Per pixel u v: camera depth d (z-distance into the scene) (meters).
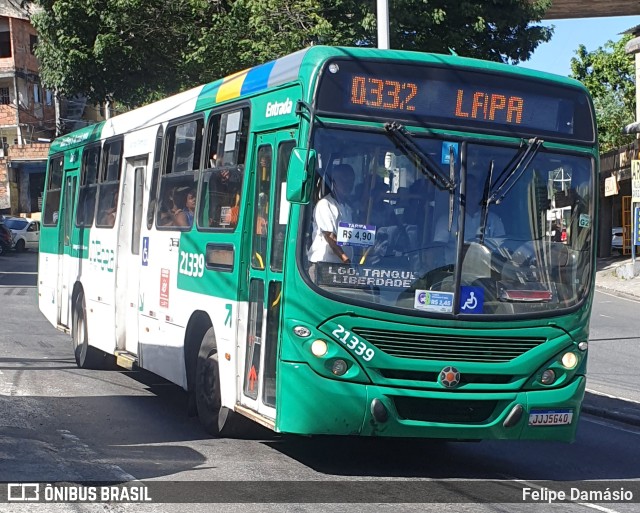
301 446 8.99
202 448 8.65
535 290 7.66
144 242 11.07
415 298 7.33
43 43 24.62
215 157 9.20
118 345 11.88
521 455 9.20
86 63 23.52
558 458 9.13
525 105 7.87
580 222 7.95
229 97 9.02
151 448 8.58
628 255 42.78
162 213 10.59
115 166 12.41
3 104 55.66
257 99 8.37
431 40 21.39
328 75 7.40
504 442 9.84
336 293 7.21
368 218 7.36
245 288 8.31
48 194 16.38
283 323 7.32
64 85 24.23
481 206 7.61
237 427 8.98
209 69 22.67
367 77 7.48
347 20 20.62
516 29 22.73
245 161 8.43
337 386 7.18
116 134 12.50
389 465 8.36
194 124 9.88
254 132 8.34
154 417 10.14
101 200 12.90
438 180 7.52
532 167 7.82
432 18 20.50
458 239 7.47
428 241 7.43
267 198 8.01
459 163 7.57
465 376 7.43
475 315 7.43
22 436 8.79
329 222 7.27
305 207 7.27
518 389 7.59
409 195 7.46
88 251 13.27
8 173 54.47
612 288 32.75
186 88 24.11
